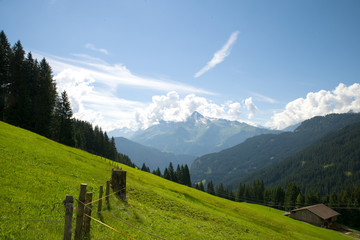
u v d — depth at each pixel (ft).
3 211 37.96
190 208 113.60
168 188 167.43
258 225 141.79
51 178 69.97
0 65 253.65
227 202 208.03
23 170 67.10
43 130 276.21
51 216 43.29
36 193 52.42
